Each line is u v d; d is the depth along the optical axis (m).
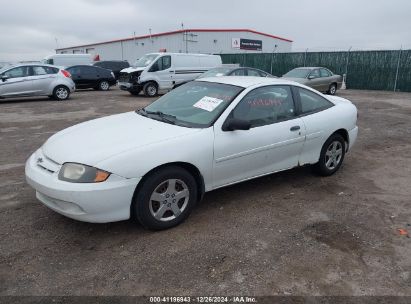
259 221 3.95
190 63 18.30
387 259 3.27
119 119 4.46
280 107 4.64
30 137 8.16
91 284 2.87
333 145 5.34
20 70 15.00
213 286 2.86
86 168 3.28
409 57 21.89
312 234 3.69
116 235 3.61
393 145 7.55
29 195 4.57
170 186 3.66
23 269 3.04
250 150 4.21
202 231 3.71
